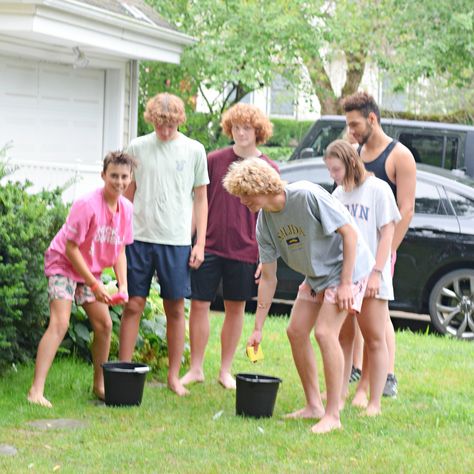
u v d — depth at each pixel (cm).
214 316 1356
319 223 767
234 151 936
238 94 2505
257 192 750
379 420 826
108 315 852
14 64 1714
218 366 1027
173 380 910
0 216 863
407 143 1708
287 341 1181
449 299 1346
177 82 2444
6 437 729
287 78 2445
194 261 914
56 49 1733
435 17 2362
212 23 2309
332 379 789
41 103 1780
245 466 680
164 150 898
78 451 700
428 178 1376
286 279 1398
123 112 1936
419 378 1015
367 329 841
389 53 2420
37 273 885
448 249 1334
